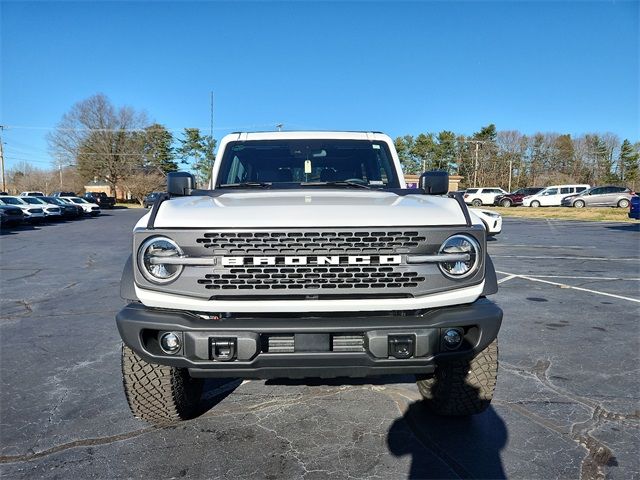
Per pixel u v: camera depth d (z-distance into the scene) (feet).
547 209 116.67
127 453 9.39
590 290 24.58
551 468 8.78
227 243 8.17
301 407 11.37
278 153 13.73
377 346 8.09
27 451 9.48
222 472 8.75
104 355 15.08
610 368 13.60
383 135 14.30
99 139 219.82
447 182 11.50
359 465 8.94
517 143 253.03
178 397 10.03
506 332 17.04
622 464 8.87
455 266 8.48
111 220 102.68
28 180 250.78
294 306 8.17
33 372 13.65
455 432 10.13
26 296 24.30
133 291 8.67
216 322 8.16
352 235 8.20
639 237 54.80
